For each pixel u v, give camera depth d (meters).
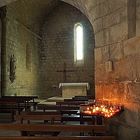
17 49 15.16
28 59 17.38
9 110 9.43
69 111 6.55
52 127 3.84
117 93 4.79
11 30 14.25
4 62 13.34
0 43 13.27
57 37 19.67
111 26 5.00
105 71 5.24
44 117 4.98
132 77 4.28
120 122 4.68
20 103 10.22
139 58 4.07
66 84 16.83
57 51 19.61
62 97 16.77
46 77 19.67
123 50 4.59
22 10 15.52
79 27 19.39
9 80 13.84
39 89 19.27
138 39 4.10
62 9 19.55
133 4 4.52
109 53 5.08
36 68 18.78
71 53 19.38
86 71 18.92
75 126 3.81
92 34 18.98
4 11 13.30
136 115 4.14
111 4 4.98
